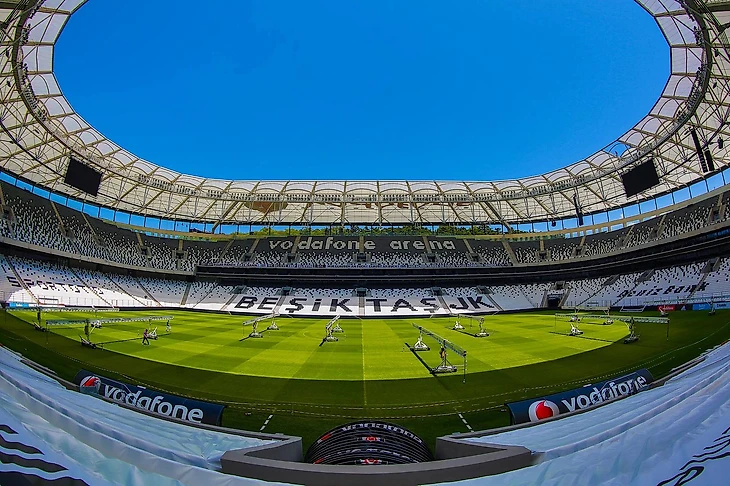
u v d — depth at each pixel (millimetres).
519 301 55188
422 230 69125
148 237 58562
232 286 57562
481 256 62188
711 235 42719
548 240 62625
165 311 46156
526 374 16469
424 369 17766
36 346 18656
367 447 6340
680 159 40312
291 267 58594
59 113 32688
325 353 21891
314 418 11523
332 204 60250
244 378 15836
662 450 3850
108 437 4168
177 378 15484
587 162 44062
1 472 2764
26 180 46094
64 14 23047
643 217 53938
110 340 23109
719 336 21922
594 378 15516
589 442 5172
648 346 21469
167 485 3328
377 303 53188
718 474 2986
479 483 3953
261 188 52188
